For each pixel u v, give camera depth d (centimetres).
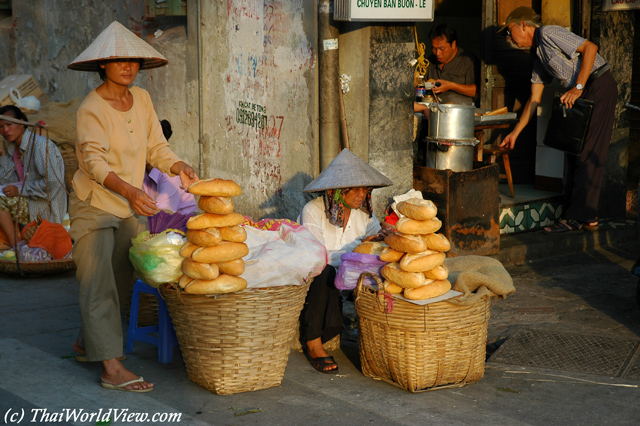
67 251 593
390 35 541
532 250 638
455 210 559
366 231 457
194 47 706
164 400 366
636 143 882
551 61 629
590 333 463
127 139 382
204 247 351
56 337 456
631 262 638
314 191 435
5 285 571
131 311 435
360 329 397
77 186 379
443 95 742
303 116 579
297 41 573
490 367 416
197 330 365
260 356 374
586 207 668
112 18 827
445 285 370
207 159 716
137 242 372
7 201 618
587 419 348
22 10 969
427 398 372
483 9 723
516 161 755
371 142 545
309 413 352
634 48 869
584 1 671
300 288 379
